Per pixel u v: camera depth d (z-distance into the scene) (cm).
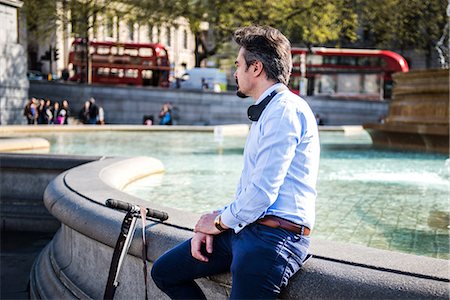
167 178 856
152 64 4178
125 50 4181
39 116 2805
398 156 1280
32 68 5269
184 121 3844
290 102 283
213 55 4212
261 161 276
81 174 604
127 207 348
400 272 274
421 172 986
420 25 3675
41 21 3597
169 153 1294
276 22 3406
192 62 8019
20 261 664
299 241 285
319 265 288
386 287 265
